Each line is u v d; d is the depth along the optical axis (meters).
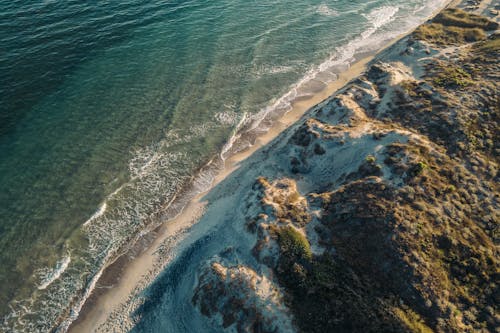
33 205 36.59
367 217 28.75
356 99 41.94
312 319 25.20
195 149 43.31
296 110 48.78
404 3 76.44
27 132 43.91
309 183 35.50
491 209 29.05
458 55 46.66
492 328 23.88
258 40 61.91
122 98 49.28
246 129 46.16
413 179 30.42
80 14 64.25
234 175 39.84
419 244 26.73
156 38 60.81
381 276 26.02
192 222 35.62
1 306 29.77
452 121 35.53
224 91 51.59
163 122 46.22
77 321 29.09
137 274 31.78
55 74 52.00
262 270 27.97
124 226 35.56
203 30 63.56
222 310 26.83
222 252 30.48
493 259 26.42
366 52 60.66
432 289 24.98
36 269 32.06
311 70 56.22
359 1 76.19
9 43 55.91
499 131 34.47
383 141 34.62
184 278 30.41
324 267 27.06
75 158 41.31
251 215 32.25
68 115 46.38
